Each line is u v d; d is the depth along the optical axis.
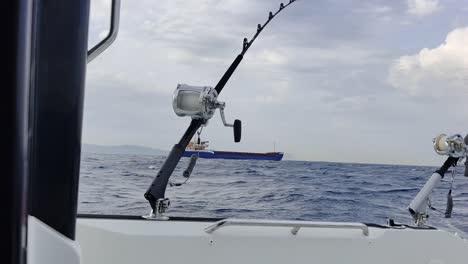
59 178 0.47
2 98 0.31
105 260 1.53
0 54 0.31
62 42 0.47
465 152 1.88
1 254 0.31
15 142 0.32
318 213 10.30
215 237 1.60
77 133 0.48
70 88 0.47
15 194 0.32
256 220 1.60
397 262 1.79
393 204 10.20
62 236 0.48
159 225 1.63
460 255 1.84
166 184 1.71
